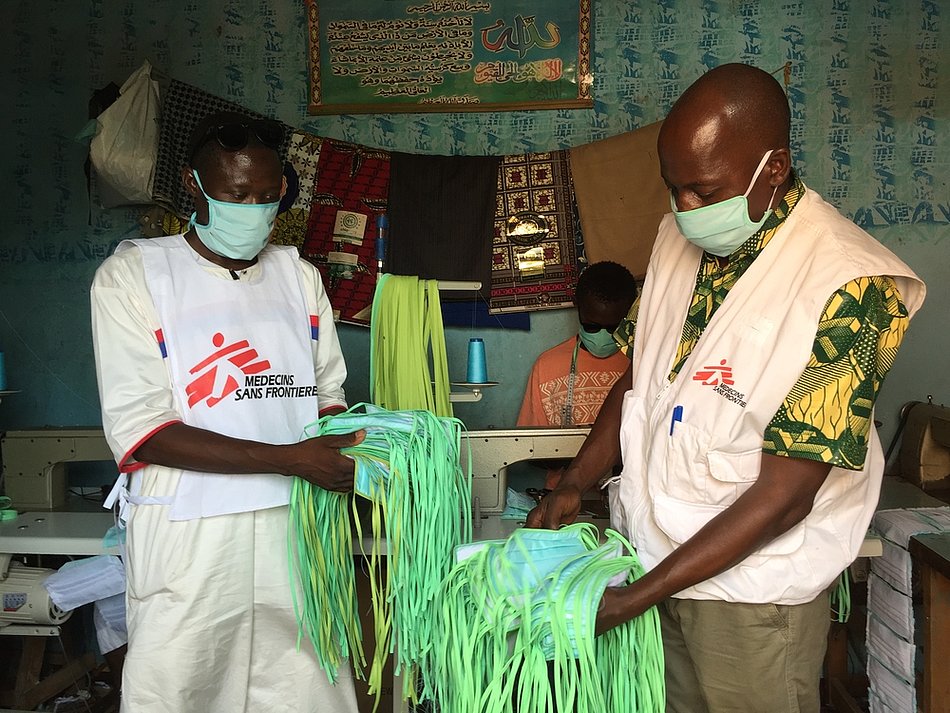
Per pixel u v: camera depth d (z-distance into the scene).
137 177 3.35
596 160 3.47
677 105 1.41
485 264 3.52
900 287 1.37
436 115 3.66
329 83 3.64
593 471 1.76
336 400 2.02
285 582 1.84
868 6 3.51
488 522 2.44
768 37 3.55
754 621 1.46
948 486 3.06
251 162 1.69
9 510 2.63
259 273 1.89
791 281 1.41
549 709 1.30
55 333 3.77
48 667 3.29
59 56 3.70
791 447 1.34
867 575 2.74
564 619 1.30
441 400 2.49
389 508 1.61
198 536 1.74
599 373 3.29
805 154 3.58
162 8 3.67
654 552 1.56
